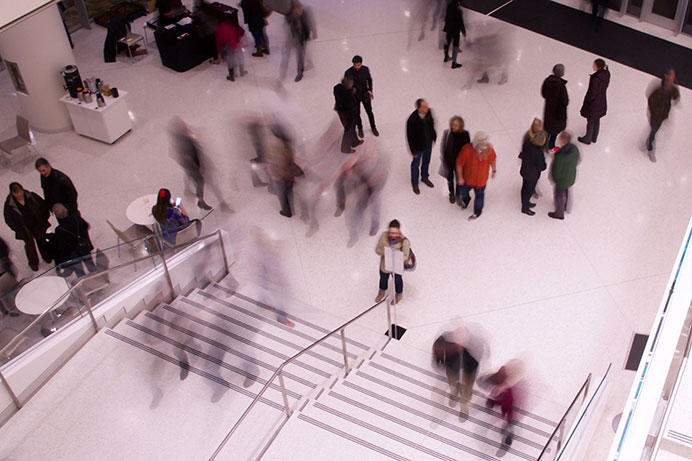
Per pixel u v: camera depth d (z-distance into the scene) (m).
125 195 11.91
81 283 8.30
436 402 8.44
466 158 10.41
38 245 10.16
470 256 10.52
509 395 7.70
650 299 9.77
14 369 7.74
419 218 11.13
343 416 8.14
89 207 11.71
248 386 8.43
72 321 8.44
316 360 9.00
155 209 10.16
